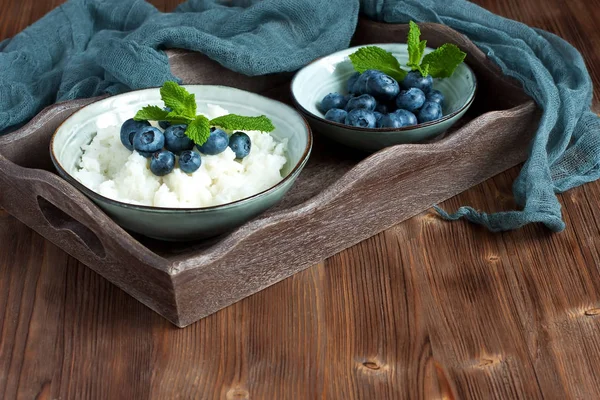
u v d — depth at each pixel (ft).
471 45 3.17
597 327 2.59
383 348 2.55
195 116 2.75
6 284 2.72
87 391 2.47
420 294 2.68
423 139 2.96
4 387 2.48
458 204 2.95
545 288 2.69
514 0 3.91
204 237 2.69
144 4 3.47
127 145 2.76
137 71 3.04
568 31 3.72
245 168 2.77
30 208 2.80
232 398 2.45
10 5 3.92
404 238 2.83
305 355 2.54
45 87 3.23
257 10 3.22
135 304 2.66
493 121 2.92
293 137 2.85
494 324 2.60
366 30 3.42
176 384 2.48
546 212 2.82
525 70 3.12
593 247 2.81
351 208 2.73
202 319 2.61
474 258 2.77
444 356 2.53
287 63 3.17
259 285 2.66
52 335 2.59
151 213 2.57
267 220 2.58
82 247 2.72
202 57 3.17
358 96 3.05
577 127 3.11
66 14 3.48
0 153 2.83
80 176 2.73
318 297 2.67
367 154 3.02
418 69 3.09
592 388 2.46
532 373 2.49
